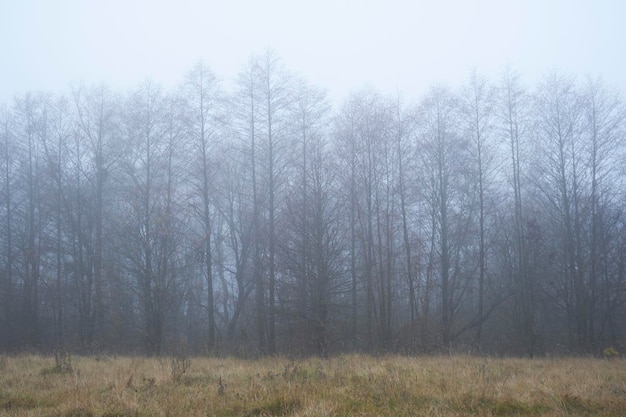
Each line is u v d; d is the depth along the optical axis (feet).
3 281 92.48
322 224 71.41
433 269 82.64
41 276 95.55
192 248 82.58
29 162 96.78
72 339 82.69
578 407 25.38
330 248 72.23
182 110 82.64
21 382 32.78
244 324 94.84
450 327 80.07
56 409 24.75
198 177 83.05
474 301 96.99
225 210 97.55
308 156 81.00
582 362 49.57
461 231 85.97
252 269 90.02
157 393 28.12
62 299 94.43
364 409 23.79
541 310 90.07
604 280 87.04
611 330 89.71
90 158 93.15
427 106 85.76
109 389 29.94
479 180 84.69
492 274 92.53
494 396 26.35
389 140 84.84
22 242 94.58
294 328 70.28
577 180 84.17
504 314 89.30
